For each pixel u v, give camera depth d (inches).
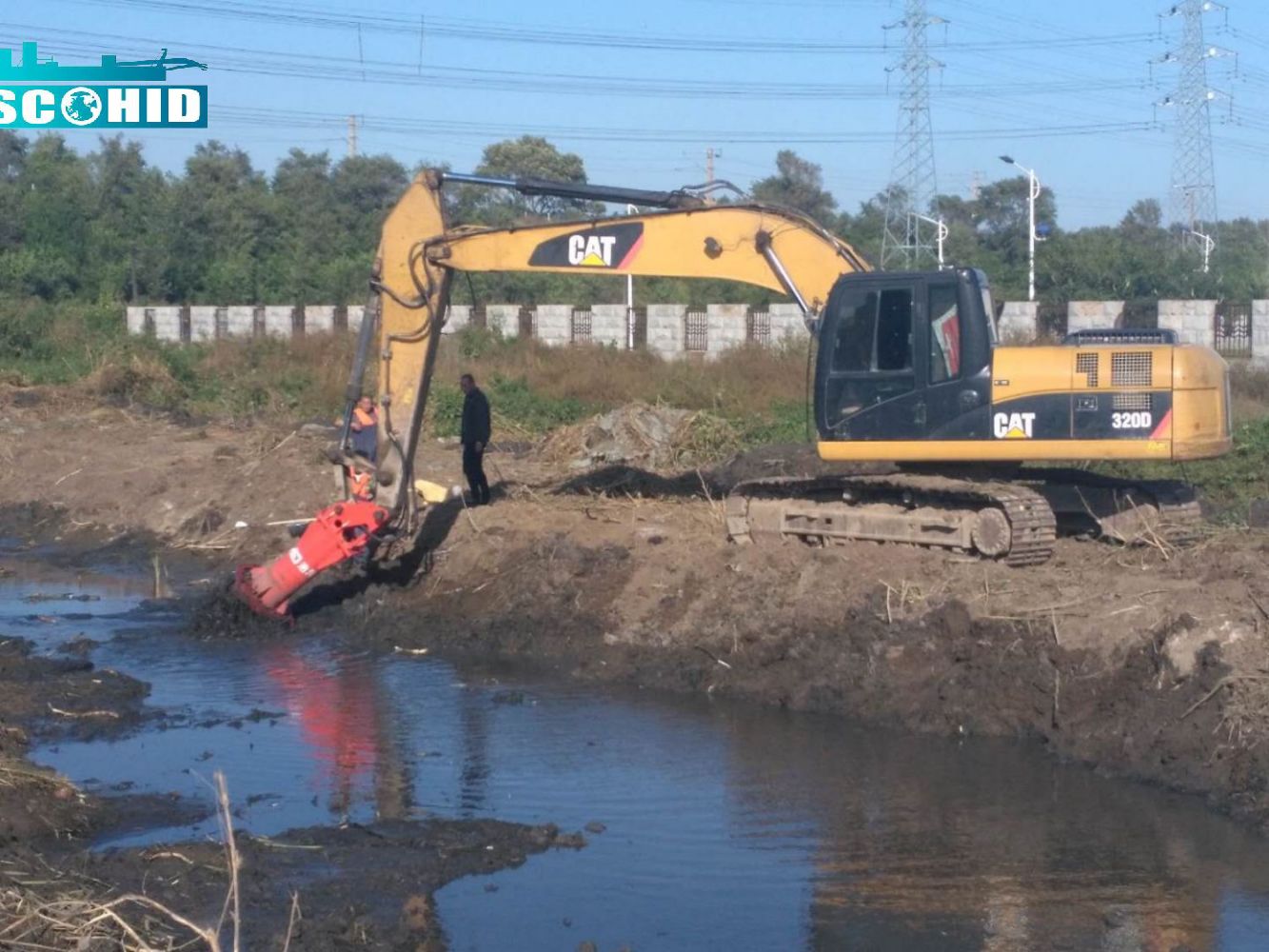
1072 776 392.8
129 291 2262.6
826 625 484.1
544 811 373.4
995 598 459.2
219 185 2598.4
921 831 354.9
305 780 399.2
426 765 411.5
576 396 1138.0
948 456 519.5
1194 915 305.4
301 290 2193.7
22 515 827.4
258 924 298.4
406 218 577.3
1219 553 486.3
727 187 562.9
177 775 403.5
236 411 1143.0
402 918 303.9
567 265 568.1
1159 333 531.2
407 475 585.3
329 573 621.6
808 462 717.3
